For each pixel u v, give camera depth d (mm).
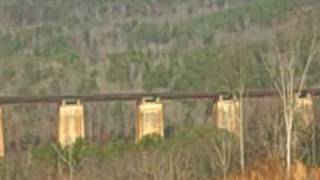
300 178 100250
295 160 107562
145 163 118562
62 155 135750
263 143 126000
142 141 168125
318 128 130125
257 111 173250
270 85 198000
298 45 147250
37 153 149500
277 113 130500
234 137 134000
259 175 104500
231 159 117688
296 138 113938
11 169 136125
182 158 117938
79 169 129250
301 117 128375
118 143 167875
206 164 116500
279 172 103500
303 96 198250
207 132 146250
